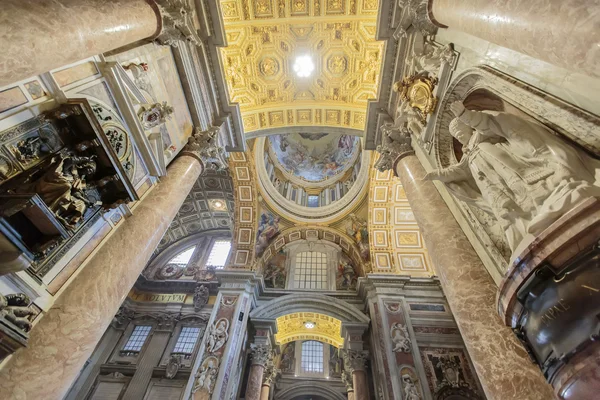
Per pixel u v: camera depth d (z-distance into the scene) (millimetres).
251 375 12203
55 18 3154
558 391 2178
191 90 7492
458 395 10000
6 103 3367
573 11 2047
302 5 8547
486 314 3719
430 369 10711
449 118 5258
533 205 2691
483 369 3441
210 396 10070
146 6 5016
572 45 2111
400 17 6578
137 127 5363
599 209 2059
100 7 3846
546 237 2238
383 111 8281
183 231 22781
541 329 2258
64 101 3977
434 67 5320
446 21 4051
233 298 13852
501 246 3912
